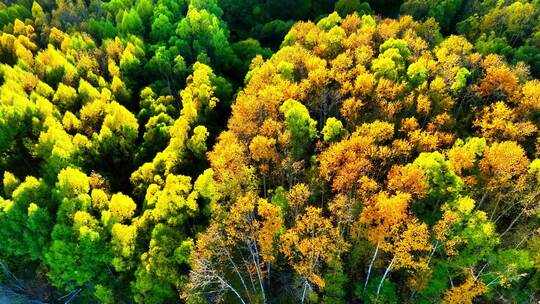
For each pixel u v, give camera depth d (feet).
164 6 336.70
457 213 153.38
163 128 234.99
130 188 233.35
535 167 165.68
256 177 184.85
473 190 173.37
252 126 198.70
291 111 189.78
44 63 293.23
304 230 161.38
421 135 189.06
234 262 181.68
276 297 177.78
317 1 371.56
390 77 222.69
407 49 242.58
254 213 178.19
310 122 192.95
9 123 228.84
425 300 161.68
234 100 260.42
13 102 238.27
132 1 374.84
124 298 191.72
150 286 171.01
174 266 170.91
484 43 261.65
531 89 206.69
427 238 156.97
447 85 222.48
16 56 303.48
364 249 165.27
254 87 228.43
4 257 201.57
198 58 285.64
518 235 167.32
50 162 209.97
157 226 171.53
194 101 247.50
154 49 307.58
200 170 217.36
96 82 283.59
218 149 193.98
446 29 316.19
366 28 264.72
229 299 175.83
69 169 193.98
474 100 222.48
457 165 171.73
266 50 306.76
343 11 326.65
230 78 303.07
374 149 179.83
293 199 165.58
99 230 182.19
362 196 167.02
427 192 164.55
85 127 250.37
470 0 317.22
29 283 212.64
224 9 381.60
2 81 276.41
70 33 326.85
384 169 193.26
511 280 164.45
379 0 355.15
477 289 152.46
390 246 148.25
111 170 241.76
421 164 165.17
